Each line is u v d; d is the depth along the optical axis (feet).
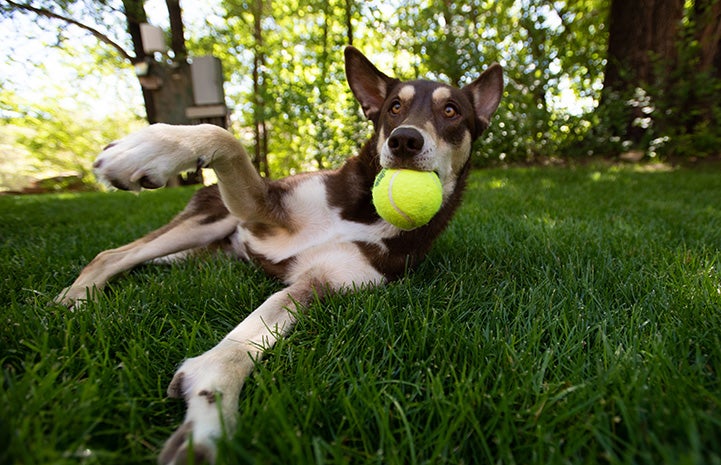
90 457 0.60
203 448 0.65
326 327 1.14
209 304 1.28
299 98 6.63
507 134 6.44
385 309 1.17
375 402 0.76
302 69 8.45
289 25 9.36
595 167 5.88
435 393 0.77
